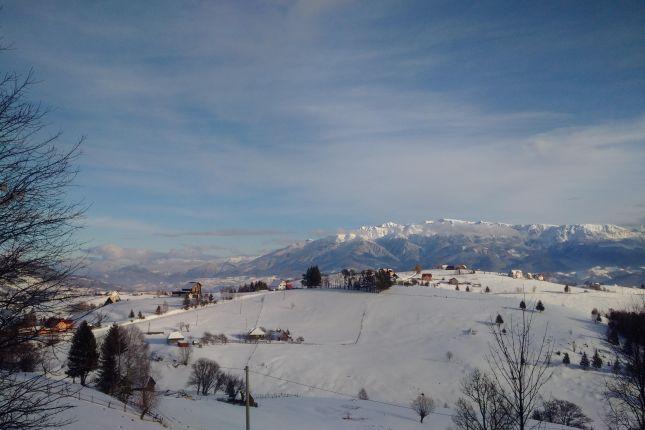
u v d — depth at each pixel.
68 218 13.49
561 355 113.81
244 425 59.09
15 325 12.55
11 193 12.67
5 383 13.12
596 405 85.56
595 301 185.75
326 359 118.06
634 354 16.81
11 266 12.39
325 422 67.50
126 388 60.78
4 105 12.61
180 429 48.97
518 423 16.97
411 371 108.25
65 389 14.84
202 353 119.19
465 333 135.62
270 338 138.88
